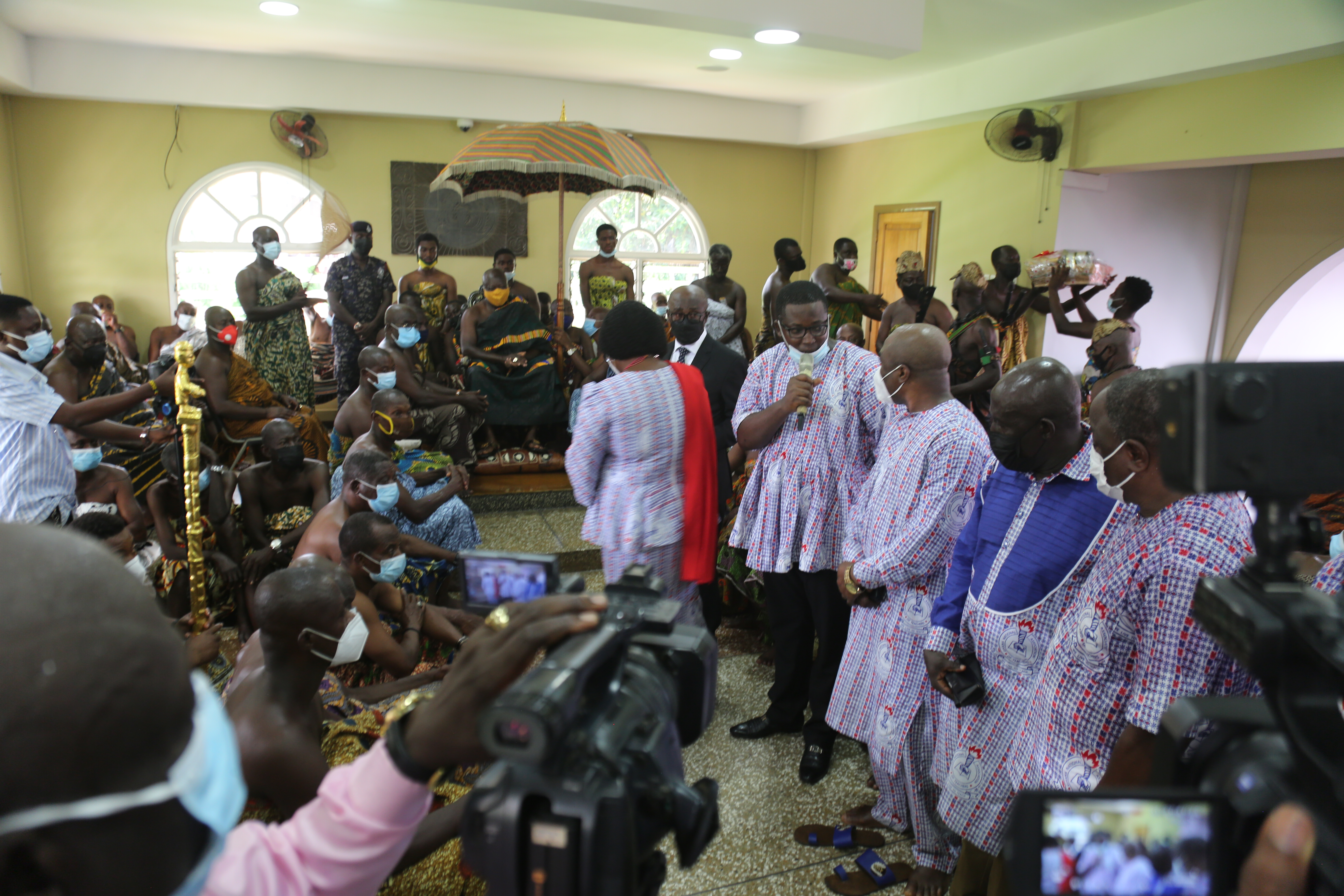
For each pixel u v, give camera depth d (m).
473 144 5.12
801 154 9.97
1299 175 7.42
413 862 1.51
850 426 2.80
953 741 2.12
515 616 0.74
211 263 8.04
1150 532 1.44
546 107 8.25
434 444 5.60
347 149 8.19
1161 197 7.37
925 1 5.24
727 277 9.95
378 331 6.86
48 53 6.84
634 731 0.80
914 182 8.48
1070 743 1.57
